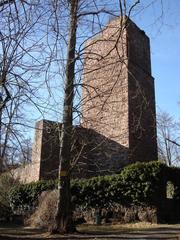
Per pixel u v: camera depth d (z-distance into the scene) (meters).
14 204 26.08
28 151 9.66
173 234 15.70
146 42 29.98
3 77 7.43
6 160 9.06
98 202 22.73
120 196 21.98
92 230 17.48
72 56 10.61
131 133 26.03
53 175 27.52
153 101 29.08
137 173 21.66
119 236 15.12
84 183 23.59
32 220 21.14
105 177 22.97
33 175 27.81
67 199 16.27
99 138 26.11
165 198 21.73
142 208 21.11
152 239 14.13
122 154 25.81
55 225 15.98
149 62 29.86
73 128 16.19
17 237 15.15
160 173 21.48
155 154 27.98
